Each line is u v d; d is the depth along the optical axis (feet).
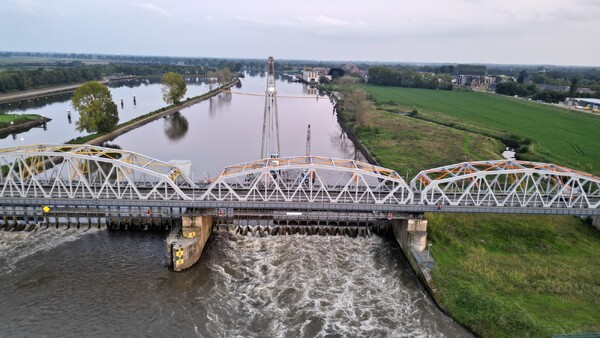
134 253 248.52
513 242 258.98
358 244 272.51
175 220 274.98
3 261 234.58
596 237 270.87
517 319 183.73
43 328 185.16
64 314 194.39
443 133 578.66
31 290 210.38
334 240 276.21
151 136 566.36
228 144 535.19
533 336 175.11
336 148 543.80
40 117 633.61
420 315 200.44
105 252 248.32
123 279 222.69
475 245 255.91
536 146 508.12
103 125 510.99
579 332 175.94
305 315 200.03
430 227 270.05
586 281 217.77
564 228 281.13
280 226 281.95
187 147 511.81
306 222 286.87
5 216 270.46
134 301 205.16
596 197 282.97
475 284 213.05
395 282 228.63
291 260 249.14
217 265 240.32
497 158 458.50
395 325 193.88
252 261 246.27
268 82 456.04
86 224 279.90
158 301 205.77
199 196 262.47
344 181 408.46
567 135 574.97
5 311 194.70
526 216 296.30
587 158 459.73
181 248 226.58
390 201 259.39
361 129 590.14
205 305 204.23
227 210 282.97
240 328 189.98
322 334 187.62
